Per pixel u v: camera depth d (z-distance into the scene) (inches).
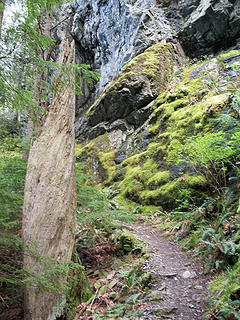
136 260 167.3
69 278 138.3
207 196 214.1
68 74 131.4
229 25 399.5
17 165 175.8
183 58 458.6
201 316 102.6
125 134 414.6
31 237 128.5
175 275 136.6
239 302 94.6
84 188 212.8
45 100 156.9
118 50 544.7
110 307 126.3
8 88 110.8
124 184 316.2
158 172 294.2
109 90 433.7
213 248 144.9
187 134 285.6
